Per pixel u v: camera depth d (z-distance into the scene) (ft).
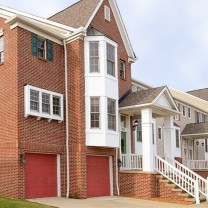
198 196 63.16
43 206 48.26
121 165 74.95
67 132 67.87
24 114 60.49
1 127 61.98
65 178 66.49
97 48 70.74
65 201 59.77
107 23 78.79
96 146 68.13
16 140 58.95
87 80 69.10
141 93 77.05
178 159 109.19
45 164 64.59
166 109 75.25
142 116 72.38
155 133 109.40
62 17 79.25
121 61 82.07
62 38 69.67
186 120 133.39
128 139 80.74
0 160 61.36
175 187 66.85
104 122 68.64
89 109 68.39
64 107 68.69
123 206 56.34
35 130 62.23
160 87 76.18
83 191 64.95
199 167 118.42
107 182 72.13
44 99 64.75
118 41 81.61
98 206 55.31
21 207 45.83
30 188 61.16
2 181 60.49
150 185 68.44
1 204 46.24
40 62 64.95
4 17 65.16
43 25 70.38
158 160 70.64
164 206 57.36
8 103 61.31
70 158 66.80
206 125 127.24
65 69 69.77
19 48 61.26
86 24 71.36
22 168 58.90
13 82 60.85
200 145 139.95
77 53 68.44
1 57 64.18
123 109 74.38
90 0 77.77
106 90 70.03
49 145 64.49
